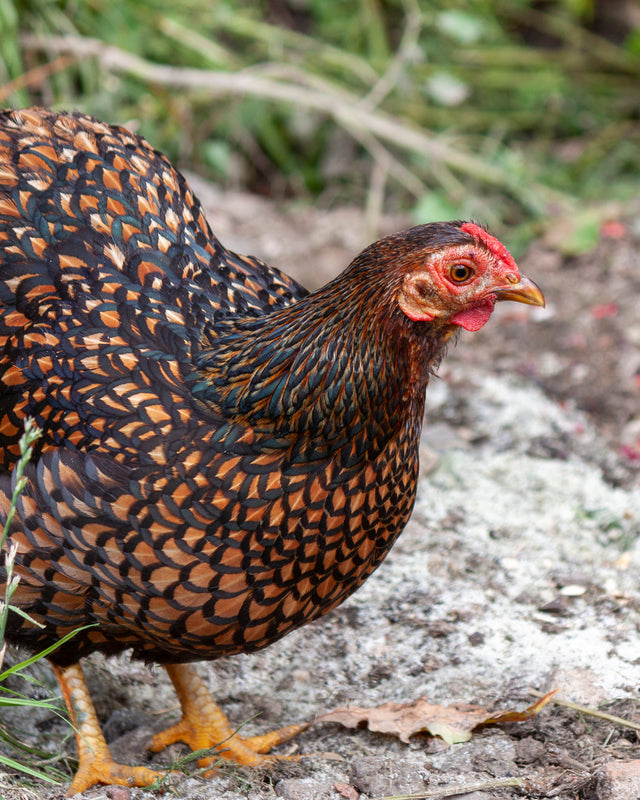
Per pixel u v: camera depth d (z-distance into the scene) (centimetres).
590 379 578
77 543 306
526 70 836
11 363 328
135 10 747
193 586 305
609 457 521
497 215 732
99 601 314
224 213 721
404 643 407
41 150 363
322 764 351
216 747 355
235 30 781
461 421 544
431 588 431
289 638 413
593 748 345
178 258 354
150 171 378
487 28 838
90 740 347
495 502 482
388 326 301
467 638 406
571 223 702
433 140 765
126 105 752
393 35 849
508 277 298
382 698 383
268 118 777
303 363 301
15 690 383
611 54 837
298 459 304
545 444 528
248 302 358
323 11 838
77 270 339
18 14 687
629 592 429
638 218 712
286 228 722
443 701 377
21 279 337
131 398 312
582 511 480
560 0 878
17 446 322
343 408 301
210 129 775
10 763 320
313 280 660
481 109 826
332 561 316
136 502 302
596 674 381
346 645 409
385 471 314
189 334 328
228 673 399
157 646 331
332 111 734
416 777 333
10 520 289
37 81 677
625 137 807
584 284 654
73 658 344
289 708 384
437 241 298
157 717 384
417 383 313
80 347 322
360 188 771
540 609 420
